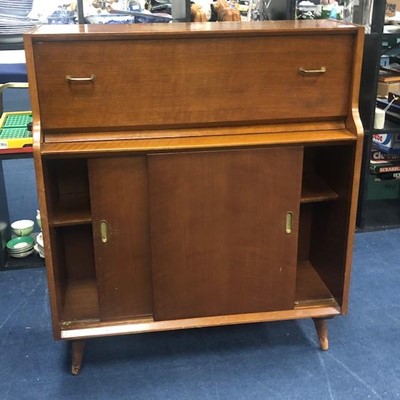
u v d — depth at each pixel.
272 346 1.65
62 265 1.62
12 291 1.95
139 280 1.48
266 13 2.06
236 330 1.73
